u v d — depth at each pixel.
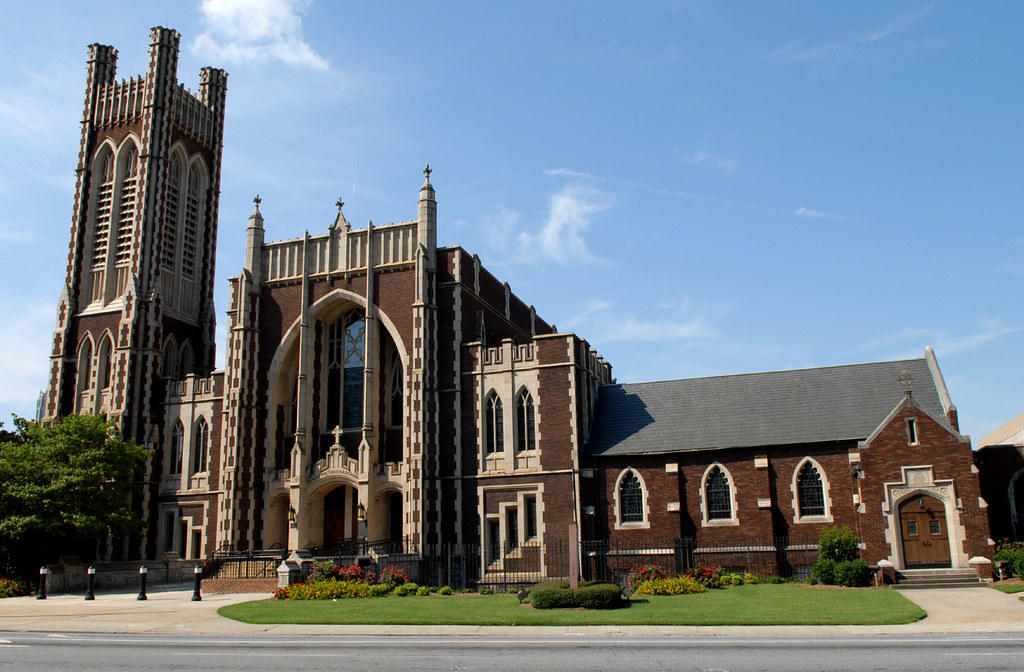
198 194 70.69
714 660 17.69
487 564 46.81
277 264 55.28
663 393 51.00
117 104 68.12
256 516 51.50
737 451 45.25
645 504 46.06
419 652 19.42
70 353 63.41
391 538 50.09
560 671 16.55
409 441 48.50
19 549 45.03
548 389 47.94
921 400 44.72
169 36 68.06
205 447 57.25
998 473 42.00
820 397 47.09
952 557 37.69
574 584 32.62
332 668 17.25
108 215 65.88
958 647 19.11
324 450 53.22
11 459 45.59
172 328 64.81
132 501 56.53
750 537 43.91
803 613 26.62
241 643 21.72
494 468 47.84
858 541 39.56
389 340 53.38
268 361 54.00
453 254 51.22
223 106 74.06
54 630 25.86
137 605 34.53
